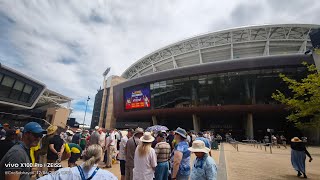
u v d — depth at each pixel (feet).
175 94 155.12
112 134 35.78
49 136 20.17
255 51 206.69
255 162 44.47
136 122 176.24
